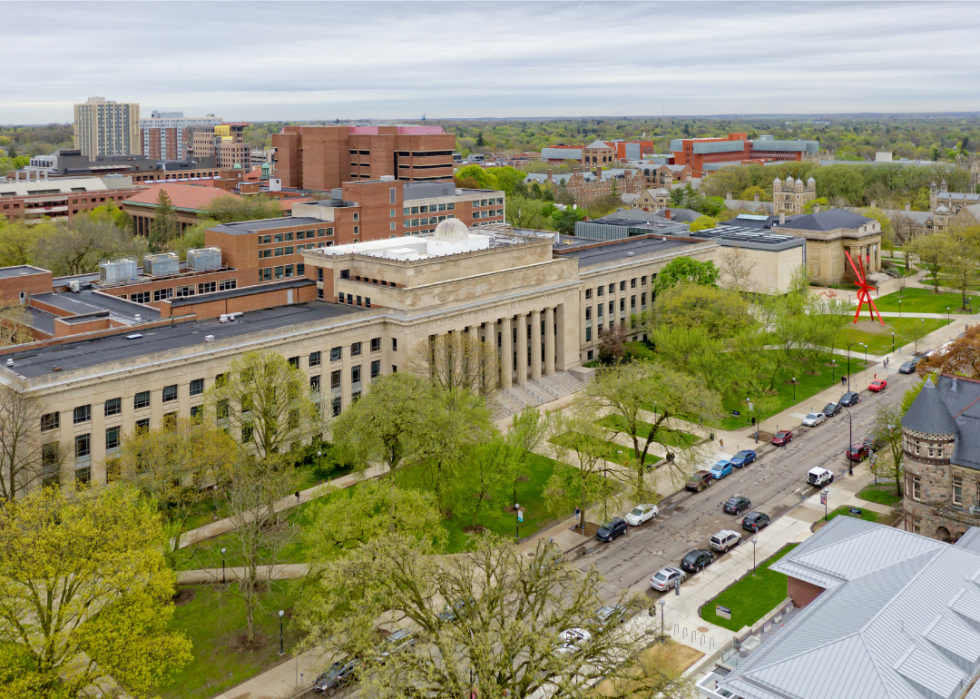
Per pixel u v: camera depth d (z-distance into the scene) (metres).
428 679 55.56
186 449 93.94
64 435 96.56
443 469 98.12
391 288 128.25
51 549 61.81
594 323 164.25
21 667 61.53
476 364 126.44
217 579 86.69
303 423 109.44
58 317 138.12
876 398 143.62
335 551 76.31
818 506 103.31
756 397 134.88
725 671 68.06
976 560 69.50
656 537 97.12
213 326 124.06
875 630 59.22
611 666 58.78
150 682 63.34
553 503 98.06
